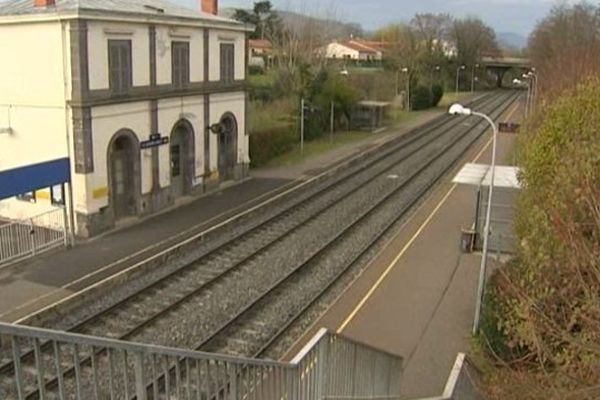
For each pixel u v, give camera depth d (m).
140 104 25.56
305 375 8.56
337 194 32.16
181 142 29.11
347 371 10.33
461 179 24.17
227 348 15.32
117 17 23.50
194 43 28.48
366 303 18.72
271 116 46.75
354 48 109.06
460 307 18.64
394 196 32.31
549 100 22.53
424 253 23.45
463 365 12.63
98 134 23.55
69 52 22.33
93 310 17.08
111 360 4.59
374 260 22.61
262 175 35.97
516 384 9.87
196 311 17.19
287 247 23.14
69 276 19.05
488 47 120.44
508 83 128.62
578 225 8.80
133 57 24.81
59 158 23.03
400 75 76.44
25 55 23.14
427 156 44.94
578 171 10.61
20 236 21.95
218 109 31.09
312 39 60.03
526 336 9.26
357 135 53.81
